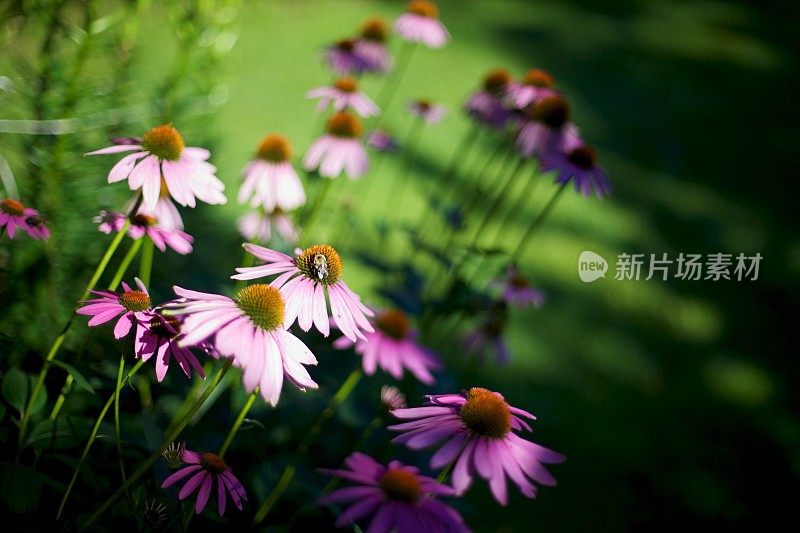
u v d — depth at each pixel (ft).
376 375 4.40
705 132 15.33
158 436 3.27
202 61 4.25
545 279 9.22
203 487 2.98
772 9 25.75
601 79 16.37
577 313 8.86
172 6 4.17
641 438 7.25
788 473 7.27
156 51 5.74
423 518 2.75
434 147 11.28
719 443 7.51
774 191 13.66
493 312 5.22
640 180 12.63
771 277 10.84
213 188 3.27
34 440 3.21
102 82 3.99
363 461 2.83
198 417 3.67
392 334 4.19
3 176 3.69
